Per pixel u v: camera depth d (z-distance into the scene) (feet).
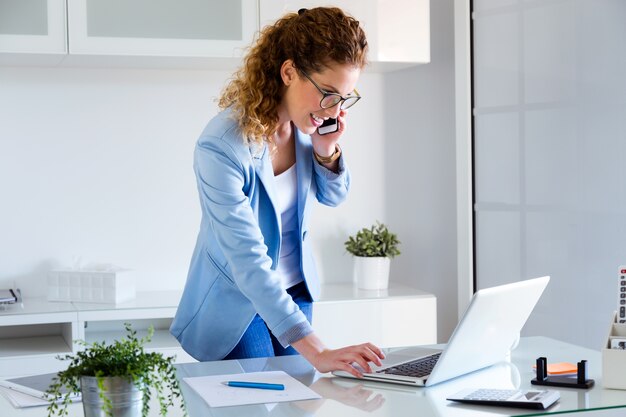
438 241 14.33
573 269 11.28
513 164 12.34
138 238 12.94
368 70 13.64
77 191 12.67
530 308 6.57
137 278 12.93
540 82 11.76
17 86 12.37
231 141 6.81
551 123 11.58
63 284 11.82
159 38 11.63
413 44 12.79
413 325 12.50
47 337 12.26
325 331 12.07
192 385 5.75
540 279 6.52
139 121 12.89
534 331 12.13
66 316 11.06
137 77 12.85
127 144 12.86
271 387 5.65
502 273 12.64
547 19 11.58
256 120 6.83
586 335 11.09
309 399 5.38
